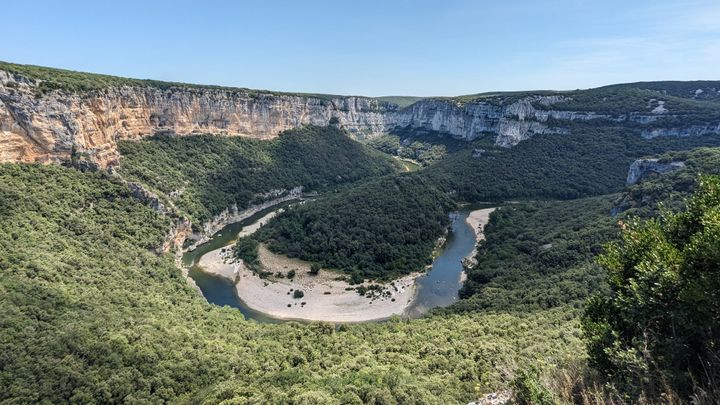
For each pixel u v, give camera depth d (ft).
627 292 50.88
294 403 94.12
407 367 125.39
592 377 46.44
